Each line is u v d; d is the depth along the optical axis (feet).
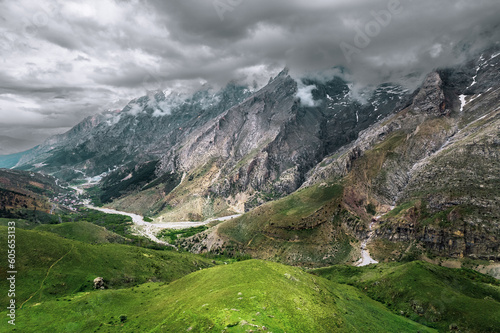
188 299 336.29
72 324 342.85
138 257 626.23
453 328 438.81
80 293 442.91
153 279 568.41
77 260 506.07
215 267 429.38
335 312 341.62
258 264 394.32
